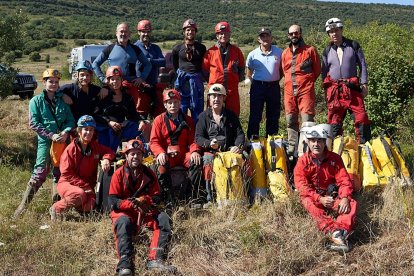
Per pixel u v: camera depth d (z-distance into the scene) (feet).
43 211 23.58
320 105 45.70
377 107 37.68
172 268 18.57
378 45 42.04
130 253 18.45
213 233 20.24
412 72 37.68
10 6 367.04
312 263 19.03
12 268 19.08
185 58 26.86
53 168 24.31
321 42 48.88
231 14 399.24
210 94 23.00
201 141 22.91
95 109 24.45
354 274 18.53
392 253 19.24
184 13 412.98
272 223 20.68
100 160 23.02
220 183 21.95
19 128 49.03
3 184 27.89
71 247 20.01
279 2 416.05
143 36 29.35
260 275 18.52
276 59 27.07
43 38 289.74
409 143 35.94
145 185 20.33
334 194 20.42
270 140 23.54
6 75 42.70
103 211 22.30
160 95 29.01
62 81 101.24
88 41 280.51
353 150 23.32
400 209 21.43
